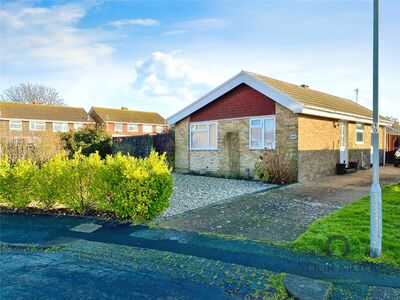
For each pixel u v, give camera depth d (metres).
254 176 13.40
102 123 47.22
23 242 5.80
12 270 4.55
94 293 3.83
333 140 14.35
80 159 8.64
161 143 19.34
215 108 15.43
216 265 4.54
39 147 18.81
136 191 7.05
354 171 15.23
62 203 8.12
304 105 11.70
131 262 4.77
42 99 55.34
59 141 22.94
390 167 18.28
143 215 7.11
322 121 13.53
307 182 12.05
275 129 12.76
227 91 14.65
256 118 13.55
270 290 3.80
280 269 4.34
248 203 8.40
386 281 3.92
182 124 17.19
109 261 4.84
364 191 9.84
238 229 6.14
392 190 9.43
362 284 3.86
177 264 4.64
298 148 12.02
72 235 6.18
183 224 6.63
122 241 5.74
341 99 21.27
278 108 12.66
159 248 5.31
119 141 23.48
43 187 8.19
